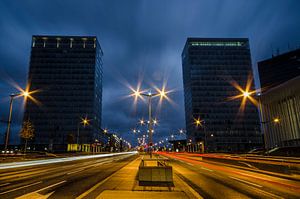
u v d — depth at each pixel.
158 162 15.22
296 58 144.38
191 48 152.75
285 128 74.38
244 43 154.12
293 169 21.27
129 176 16.83
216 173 19.81
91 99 139.38
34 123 134.25
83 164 32.28
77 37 148.50
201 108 142.62
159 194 10.01
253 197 10.38
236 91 146.25
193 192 11.25
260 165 22.12
